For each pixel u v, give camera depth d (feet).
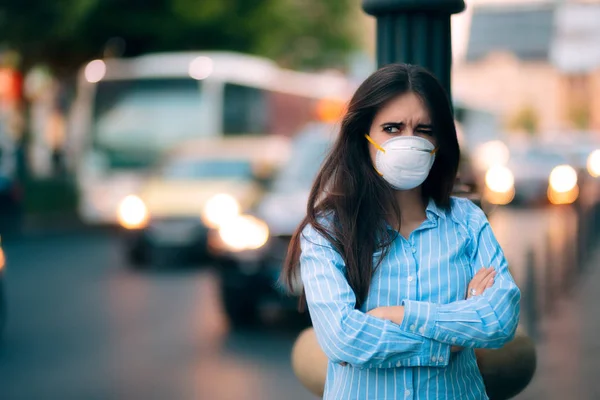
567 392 27.22
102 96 92.63
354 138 11.59
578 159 121.08
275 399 28.58
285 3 118.21
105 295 50.26
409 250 11.26
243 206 64.59
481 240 11.54
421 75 11.37
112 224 99.40
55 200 107.24
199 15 107.86
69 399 28.94
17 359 34.81
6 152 96.02
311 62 134.00
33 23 101.14
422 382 10.94
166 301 48.01
